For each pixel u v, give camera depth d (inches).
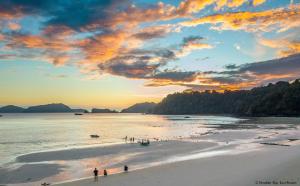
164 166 1270.9
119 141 2847.0
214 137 2994.6
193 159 1437.0
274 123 5541.3
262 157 1326.3
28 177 1279.5
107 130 4608.8
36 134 3804.1
